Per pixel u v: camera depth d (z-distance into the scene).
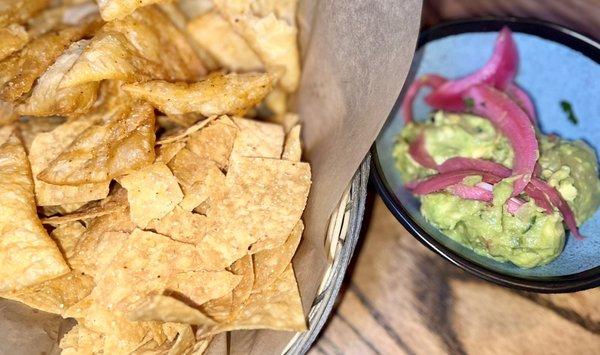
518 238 0.33
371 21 0.32
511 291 0.35
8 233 0.33
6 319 0.34
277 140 0.35
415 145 0.37
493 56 0.39
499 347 0.34
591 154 0.36
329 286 0.32
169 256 0.33
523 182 0.34
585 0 0.42
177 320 0.30
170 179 0.34
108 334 0.32
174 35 0.37
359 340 0.35
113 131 0.34
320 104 0.35
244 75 0.36
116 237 0.34
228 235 0.33
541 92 0.39
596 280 0.32
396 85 0.31
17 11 0.36
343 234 0.32
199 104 0.35
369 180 0.37
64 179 0.33
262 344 0.32
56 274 0.33
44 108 0.34
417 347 0.35
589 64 0.37
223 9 0.36
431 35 0.39
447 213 0.34
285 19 0.36
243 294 0.32
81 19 0.37
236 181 0.33
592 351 0.34
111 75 0.34
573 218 0.34
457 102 0.39
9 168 0.34
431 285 0.36
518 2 0.43
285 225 0.32
